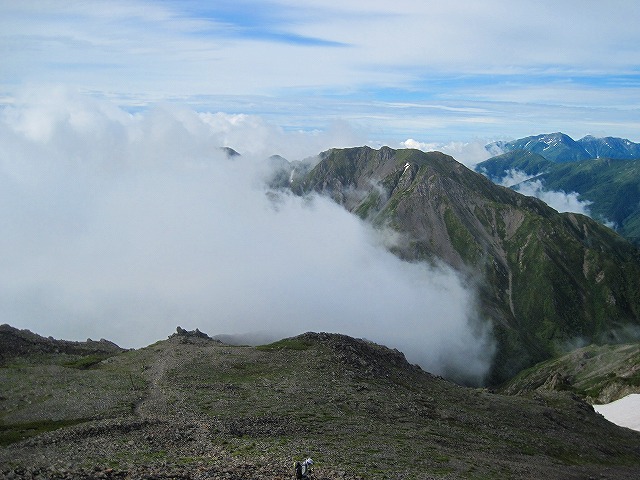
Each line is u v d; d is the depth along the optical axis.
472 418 101.50
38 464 46.59
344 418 80.62
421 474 58.78
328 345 122.00
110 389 87.50
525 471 76.12
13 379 93.88
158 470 41.72
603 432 123.25
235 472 43.19
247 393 86.69
